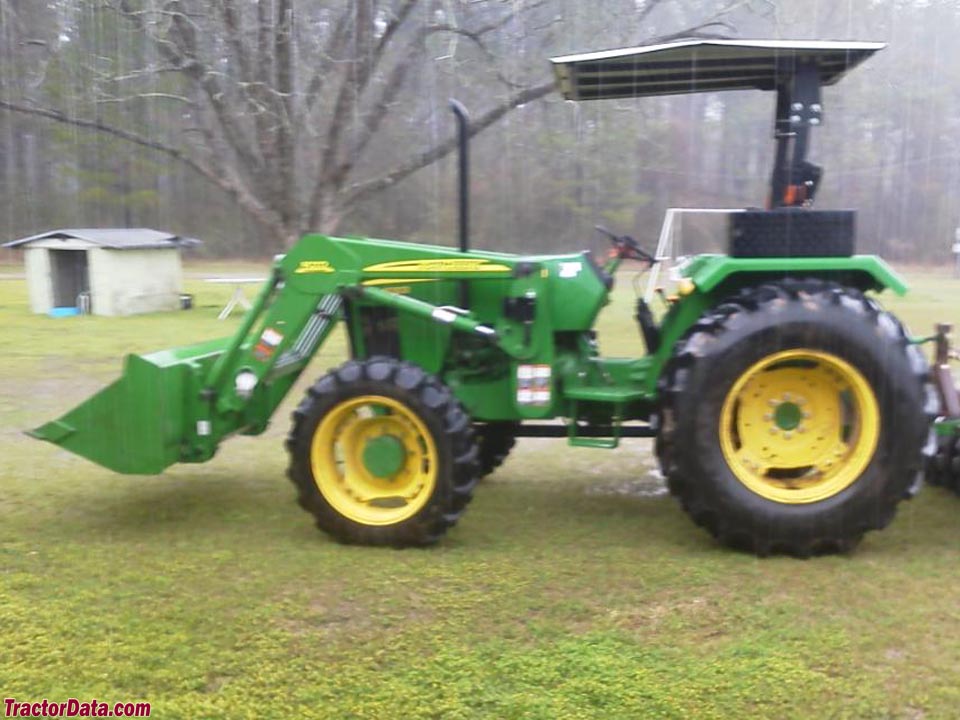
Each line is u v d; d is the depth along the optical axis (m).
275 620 3.49
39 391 8.52
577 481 5.59
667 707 2.88
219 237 31.27
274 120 14.48
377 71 16.05
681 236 20.53
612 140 20.62
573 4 13.39
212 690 3.01
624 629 3.41
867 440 4.09
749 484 4.12
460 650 3.25
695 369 4.07
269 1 13.90
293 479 4.36
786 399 4.29
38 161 30.91
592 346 4.90
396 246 4.51
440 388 4.24
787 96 4.66
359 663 3.17
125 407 4.46
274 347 4.55
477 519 4.79
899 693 2.95
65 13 16.53
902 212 24.69
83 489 5.36
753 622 3.45
